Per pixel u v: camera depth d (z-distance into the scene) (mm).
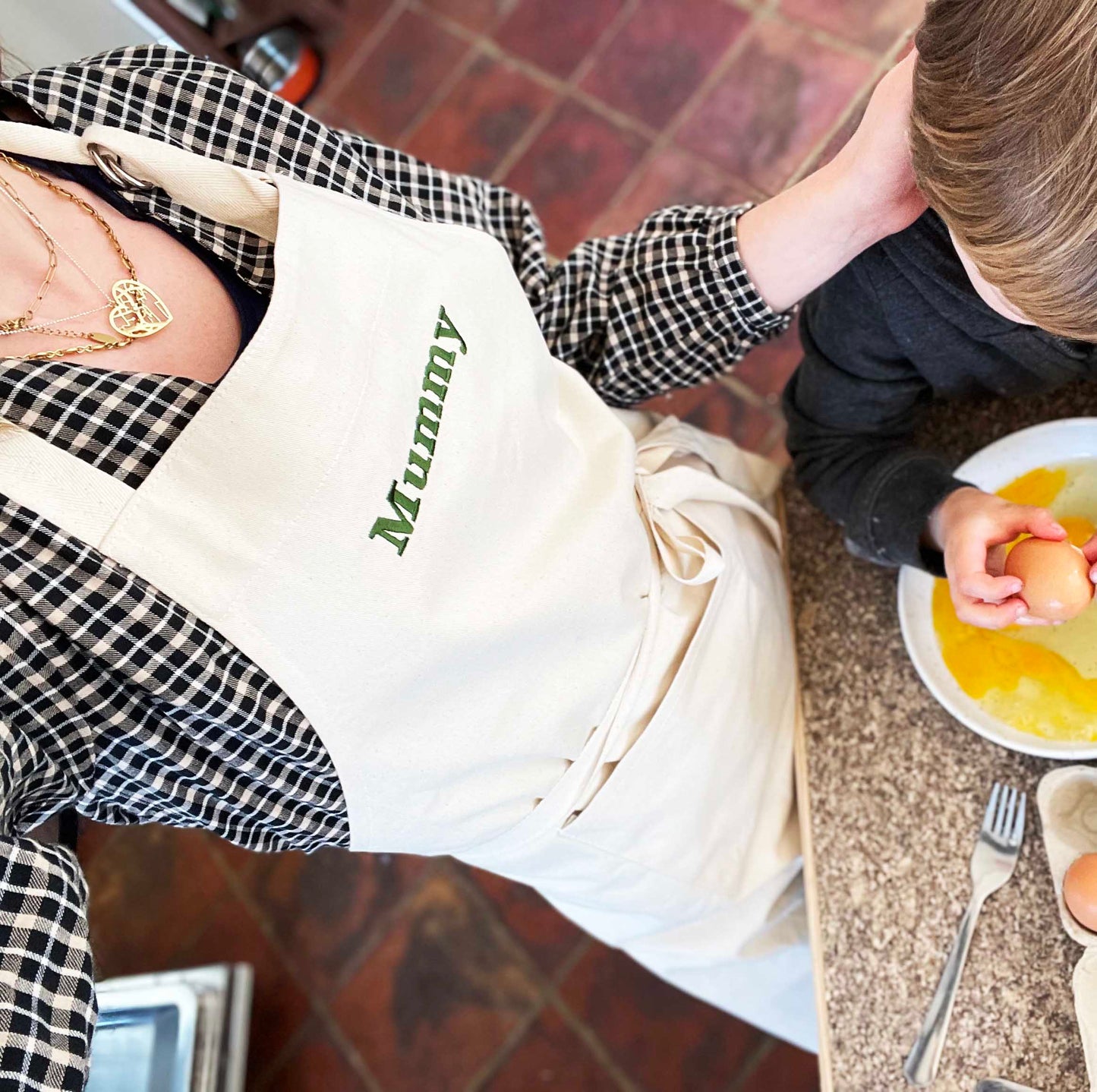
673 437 855
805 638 876
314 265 547
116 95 645
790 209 700
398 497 558
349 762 573
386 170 756
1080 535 736
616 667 695
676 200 1604
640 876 797
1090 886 648
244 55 1729
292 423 518
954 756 771
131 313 559
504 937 1602
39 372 508
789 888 895
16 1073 463
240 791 584
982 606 677
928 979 727
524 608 625
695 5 1666
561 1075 1520
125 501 494
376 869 1689
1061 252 446
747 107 1580
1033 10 412
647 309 785
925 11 491
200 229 598
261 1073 1653
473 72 1832
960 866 741
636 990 1521
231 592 510
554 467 689
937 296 679
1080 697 703
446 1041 1584
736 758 819
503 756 648
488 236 696
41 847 513
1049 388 781
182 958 1751
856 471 814
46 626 501
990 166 445
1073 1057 663
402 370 574
